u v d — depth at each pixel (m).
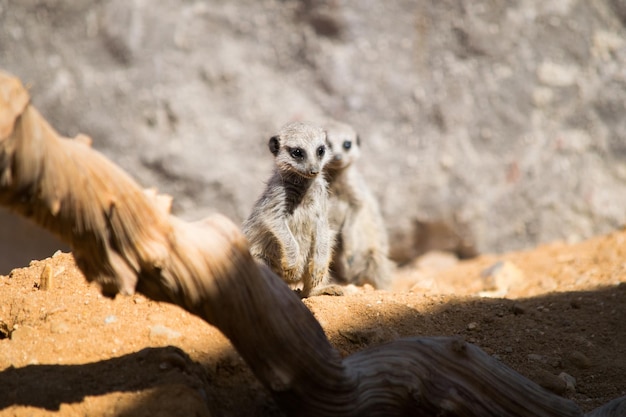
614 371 8.27
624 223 18.69
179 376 6.38
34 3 18.66
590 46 19.12
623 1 19.20
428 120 18.78
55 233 5.75
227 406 6.73
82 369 6.57
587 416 6.80
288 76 18.81
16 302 8.06
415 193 18.62
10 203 5.48
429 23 18.81
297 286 11.62
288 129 11.41
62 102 18.41
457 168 18.72
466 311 9.05
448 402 6.35
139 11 18.64
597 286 11.57
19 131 5.18
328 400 6.23
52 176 5.39
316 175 10.66
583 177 18.95
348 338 7.79
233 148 18.59
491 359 6.59
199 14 18.83
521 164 18.86
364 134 18.61
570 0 19.08
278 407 6.54
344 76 18.58
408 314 8.55
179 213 18.52
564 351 8.54
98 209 5.58
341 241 13.98
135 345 7.14
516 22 18.89
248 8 18.88
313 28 18.73
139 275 5.91
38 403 6.07
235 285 5.91
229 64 18.67
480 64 18.86
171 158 18.36
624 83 19.05
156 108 18.50
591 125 19.05
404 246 18.92
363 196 14.10
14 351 7.00
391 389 6.39
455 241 18.89
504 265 14.22
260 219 10.84
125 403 6.03
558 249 15.90
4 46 18.58
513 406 6.46
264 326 6.02
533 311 9.52
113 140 18.38
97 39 18.62
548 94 18.97
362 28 18.64
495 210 18.81
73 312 7.80
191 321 7.59
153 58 18.59
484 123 18.83
